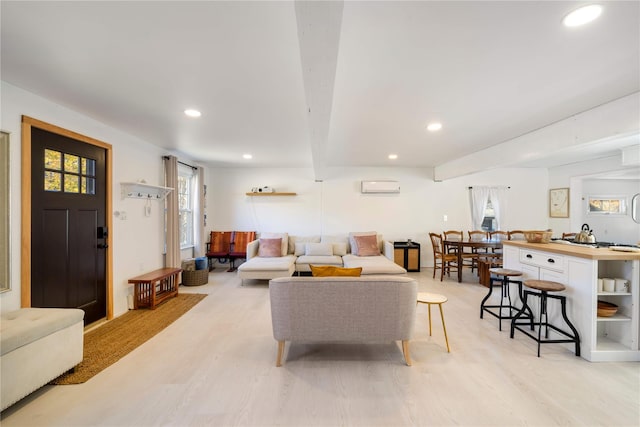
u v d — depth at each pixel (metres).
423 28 1.54
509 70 2.01
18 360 1.76
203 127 3.32
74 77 2.10
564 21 1.47
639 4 1.33
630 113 2.42
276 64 1.90
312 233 6.39
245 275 4.79
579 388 2.04
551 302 2.86
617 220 6.18
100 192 3.19
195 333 2.96
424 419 1.74
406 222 6.39
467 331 3.02
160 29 1.53
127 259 3.64
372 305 2.31
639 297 2.41
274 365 2.35
